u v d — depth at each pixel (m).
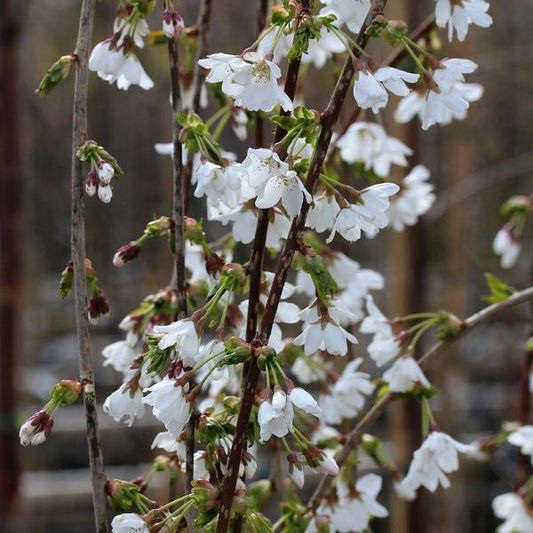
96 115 3.82
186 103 0.88
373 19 0.75
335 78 0.93
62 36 3.84
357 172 0.96
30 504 2.00
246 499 0.74
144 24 0.80
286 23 0.74
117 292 3.14
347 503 0.88
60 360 3.65
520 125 3.64
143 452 2.37
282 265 0.73
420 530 1.58
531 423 1.78
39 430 0.74
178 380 0.73
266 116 0.87
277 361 0.72
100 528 0.75
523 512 1.07
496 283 0.92
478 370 2.98
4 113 1.71
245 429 0.73
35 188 4.26
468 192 1.72
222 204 0.79
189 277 0.93
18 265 1.76
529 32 3.53
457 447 0.86
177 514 0.76
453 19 0.79
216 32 2.64
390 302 1.59
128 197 3.66
